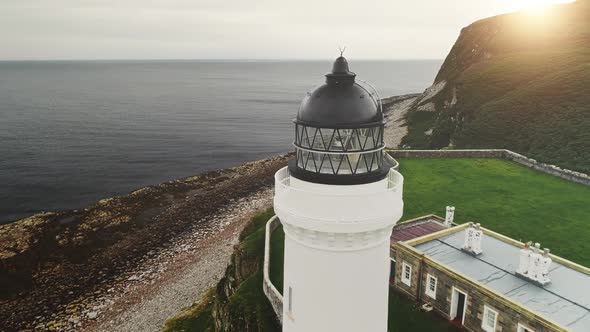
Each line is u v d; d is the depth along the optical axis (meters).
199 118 115.38
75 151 72.81
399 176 8.02
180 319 26.50
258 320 19.77
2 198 49.84
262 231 28.98
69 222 41.56
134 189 54.44
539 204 28.08
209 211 45.75
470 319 16.28
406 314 17.95
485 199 29.23
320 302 7.33
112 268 34.19
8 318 28.06
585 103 45.12
